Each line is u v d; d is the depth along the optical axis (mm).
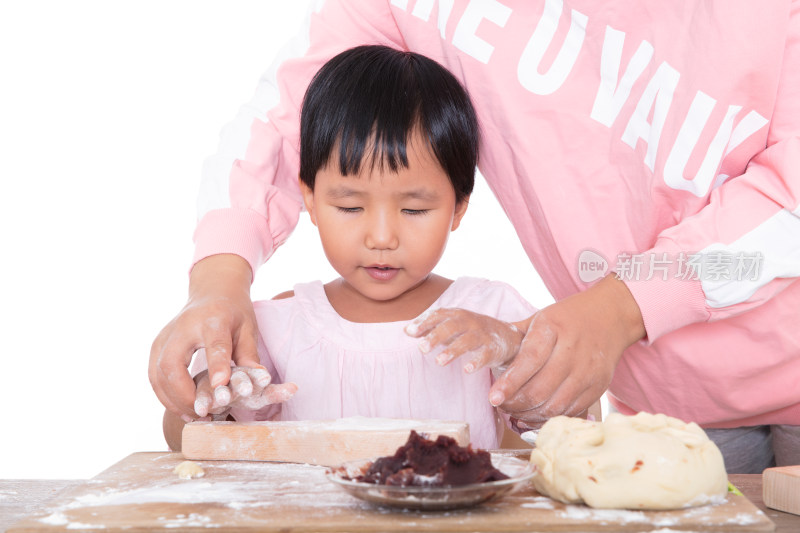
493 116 1461
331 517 868
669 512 881
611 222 1400
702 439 937
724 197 1239
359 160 1327
